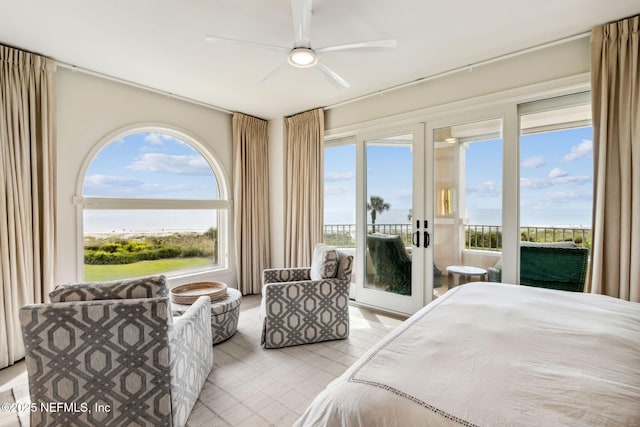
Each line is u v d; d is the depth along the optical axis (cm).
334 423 87
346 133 381
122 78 308
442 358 104
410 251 334
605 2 195
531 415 75
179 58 268
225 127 416
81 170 290
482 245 290
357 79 311
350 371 105
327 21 216
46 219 256
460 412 78
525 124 304
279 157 438
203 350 198
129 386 144
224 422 165
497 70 272
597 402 79
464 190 299
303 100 369
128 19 213
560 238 304
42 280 256
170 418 148
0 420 170
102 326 141
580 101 248
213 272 397
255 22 218
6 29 222
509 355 105
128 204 330
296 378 208
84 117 291
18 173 239
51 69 262
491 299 170
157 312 144
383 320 322
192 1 194
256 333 285
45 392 141
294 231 414
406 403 83
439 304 166
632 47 210
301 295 259
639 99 207
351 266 275
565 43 241
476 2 196
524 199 319
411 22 217
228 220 417
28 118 249
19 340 237
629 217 212
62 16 208
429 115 312
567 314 144
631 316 141
